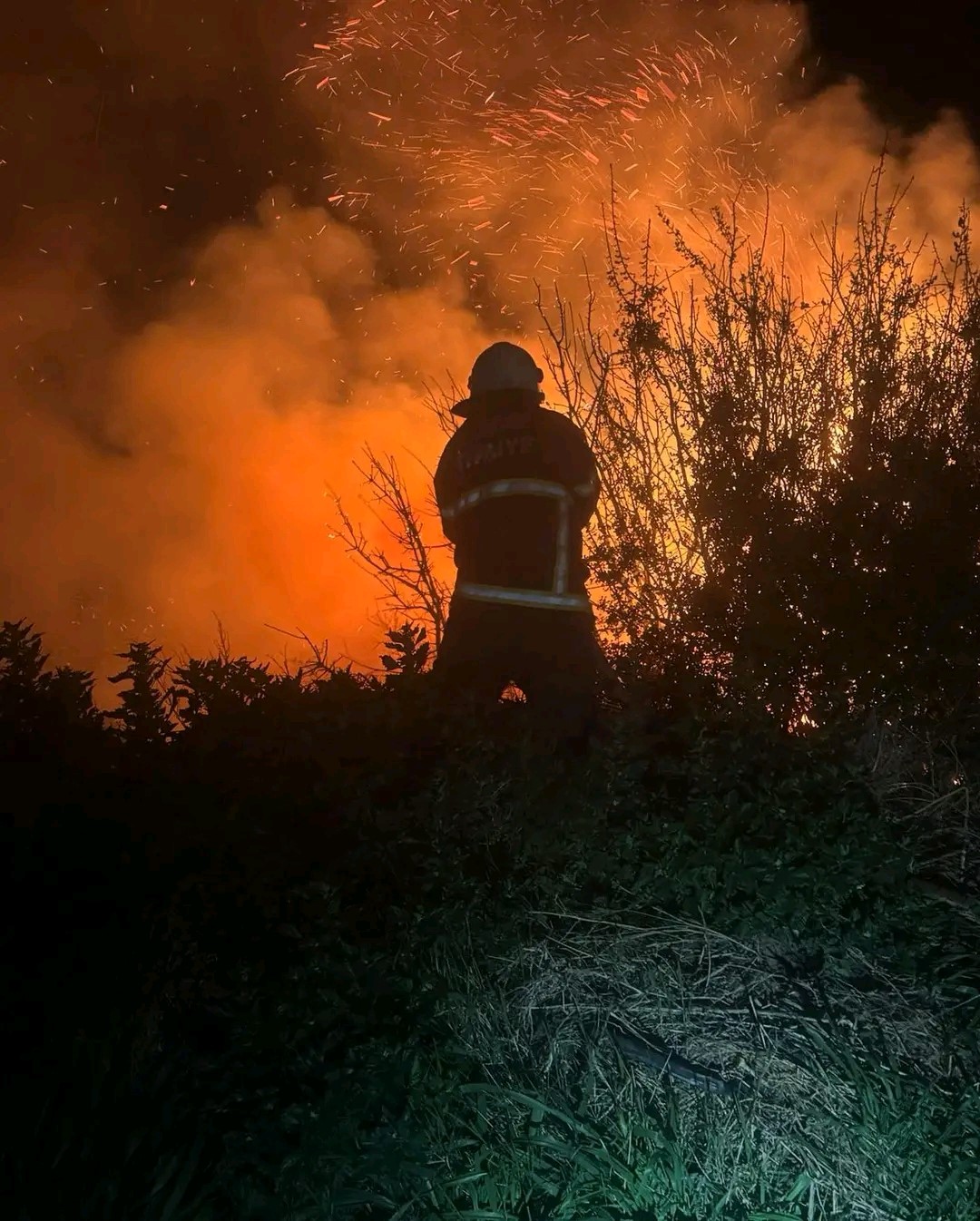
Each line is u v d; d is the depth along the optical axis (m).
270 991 3.25
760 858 3.64
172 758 4.11
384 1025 3.13
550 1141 3.04
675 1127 3.09
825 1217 2.94
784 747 4.11
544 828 3.71
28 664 4.64
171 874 3.58
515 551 4.57
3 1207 2.71
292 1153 2.93
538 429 4.64
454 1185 2.98
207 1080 3.12
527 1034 3.37
